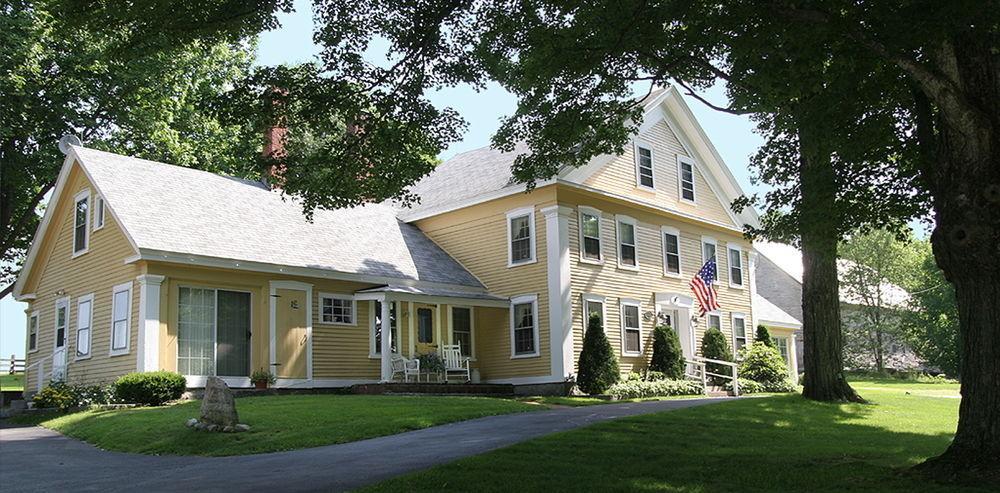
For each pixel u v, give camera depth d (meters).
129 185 22.36
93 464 12.12
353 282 24.55
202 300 21.27
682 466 9.66
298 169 13.49
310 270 23.12
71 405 19.27
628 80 14.54
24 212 34.44
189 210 22.73
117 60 12.41
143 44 12.04
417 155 13.45
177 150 31.95
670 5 11.09
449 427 14.43
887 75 10.52
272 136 27.16
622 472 9.23
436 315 26.00
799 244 15.47
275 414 15.46
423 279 25.97
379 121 12.84
